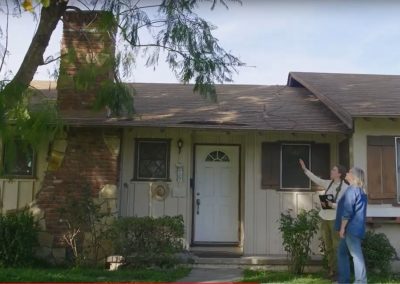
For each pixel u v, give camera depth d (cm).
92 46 985
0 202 1041
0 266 922
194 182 1131
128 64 841
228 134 1133
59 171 1023
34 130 663
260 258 991
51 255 991
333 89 1197
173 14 822
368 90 1180
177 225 932
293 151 1099
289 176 1091
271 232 1070
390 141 1002
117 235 927
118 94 852
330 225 869
